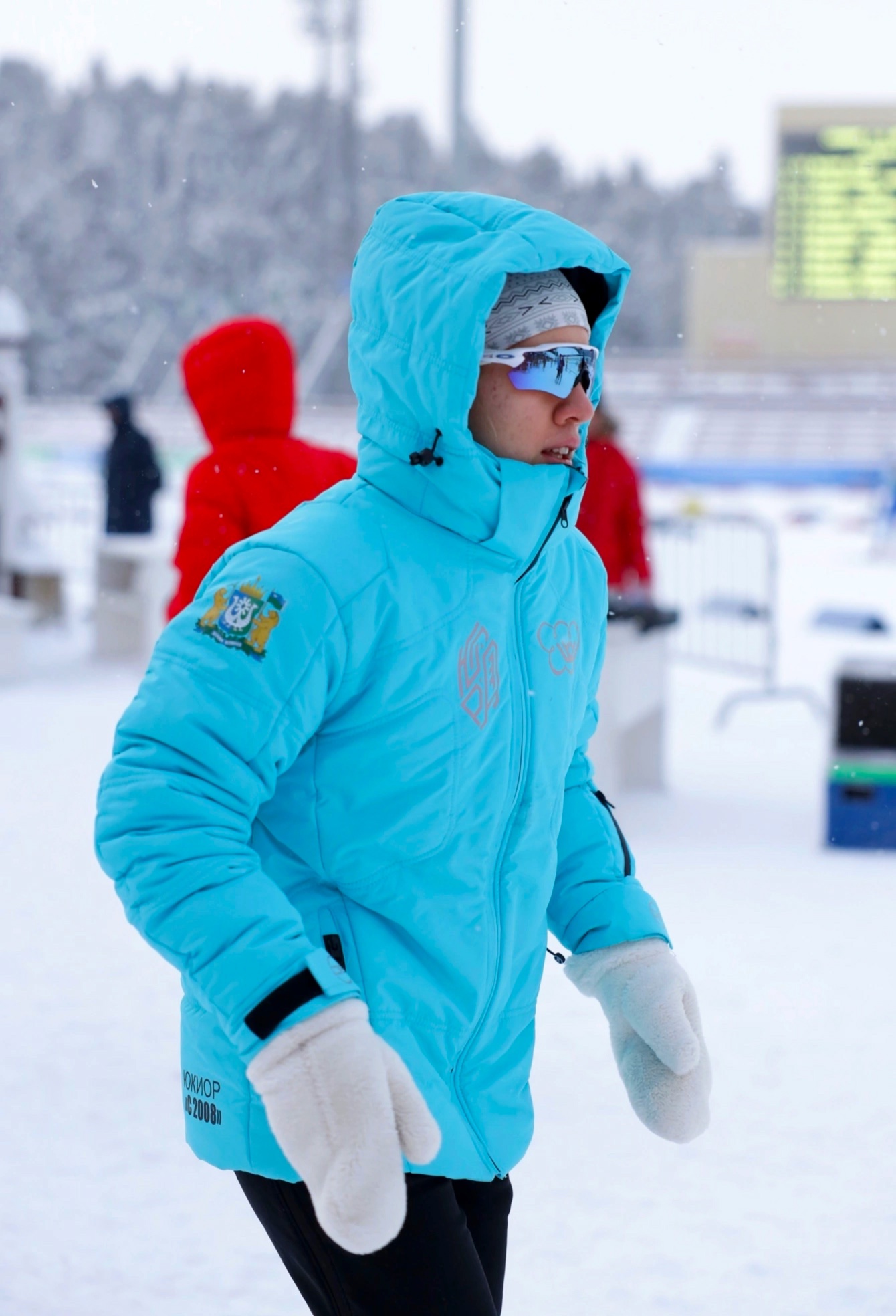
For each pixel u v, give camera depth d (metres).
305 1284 4.19
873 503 68.19
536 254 3.91
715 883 14.20
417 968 4.07
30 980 11.22
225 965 3.55
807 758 20.06
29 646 30.30
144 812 3.68
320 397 131.12
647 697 17.58
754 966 11.73
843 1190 7.89
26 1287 6.84
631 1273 7.02
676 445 104.00
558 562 4.51
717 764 19.70
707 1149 8.42
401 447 4.09
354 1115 3.44
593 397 4.68
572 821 4.85
